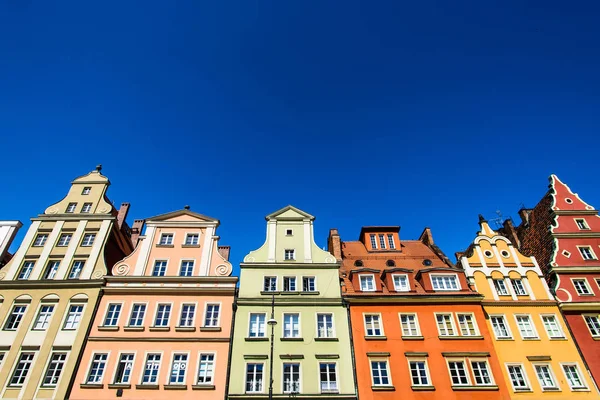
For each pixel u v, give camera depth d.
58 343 26.14
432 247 35.94
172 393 24.61
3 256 31.81
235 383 24.97
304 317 27.95
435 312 28.42
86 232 31.75
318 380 25.23
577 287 29.80
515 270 30.69
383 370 25.97
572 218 33.53
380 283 29.92
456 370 25.92
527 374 25.72
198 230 32.44
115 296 28.62
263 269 30.56
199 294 28.94
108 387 24.62
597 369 25.81
